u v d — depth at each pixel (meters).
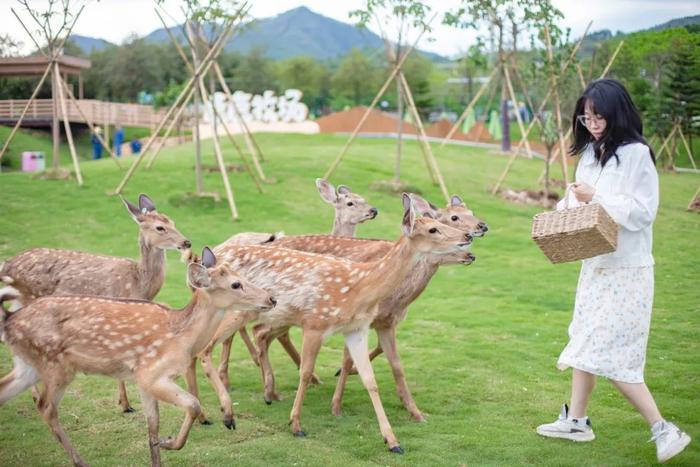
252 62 63.78
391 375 7.75
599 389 7.25
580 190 5.39
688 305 10.48
